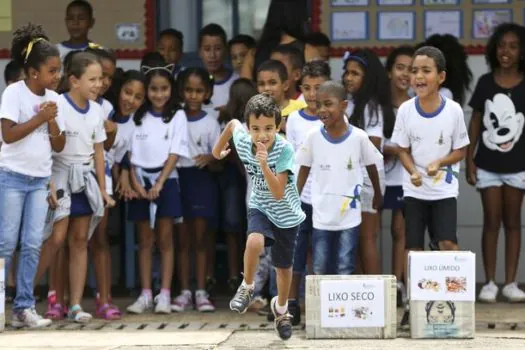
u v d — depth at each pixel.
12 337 15.55
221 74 20.17
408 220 16.23
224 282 20.69
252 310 18.12
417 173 15.95
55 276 17.69
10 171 16.14
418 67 15.97
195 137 18.77
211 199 18.80
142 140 18.30
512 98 18.86
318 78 16.95
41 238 16.38
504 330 15.97
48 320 16.61
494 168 18.91
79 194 17.06
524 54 18.75
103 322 17.20
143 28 20.89
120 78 18.72
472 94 19.75
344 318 15.00
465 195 20.55
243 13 21.23
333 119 15.88
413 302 14.99
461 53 19.45
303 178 16.28
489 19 20.50
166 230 18.33
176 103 18.48
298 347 14.34
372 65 17.70
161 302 18.11
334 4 20.58
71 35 20.28
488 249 19.05
